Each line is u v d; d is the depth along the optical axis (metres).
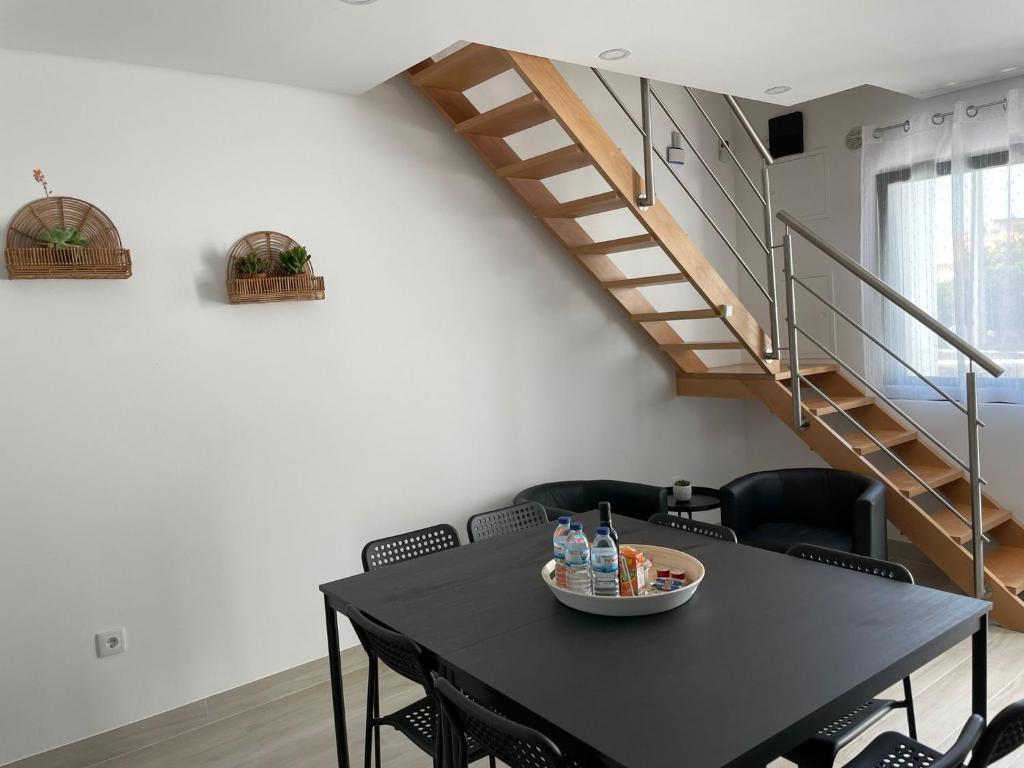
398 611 2.33
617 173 3.78
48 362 3.07
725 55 3.48
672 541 2.88
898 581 2.35
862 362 5.02
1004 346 4.32
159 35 2.93
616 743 1.53
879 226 4.80
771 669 1.80
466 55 3.56
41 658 3.08
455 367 4.23
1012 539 4.39
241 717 3.36
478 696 1.86
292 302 3.67
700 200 5.44
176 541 3.38
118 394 3.23
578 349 4.76
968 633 2.06
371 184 3.91
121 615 3.25
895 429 4.80
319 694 3.53
